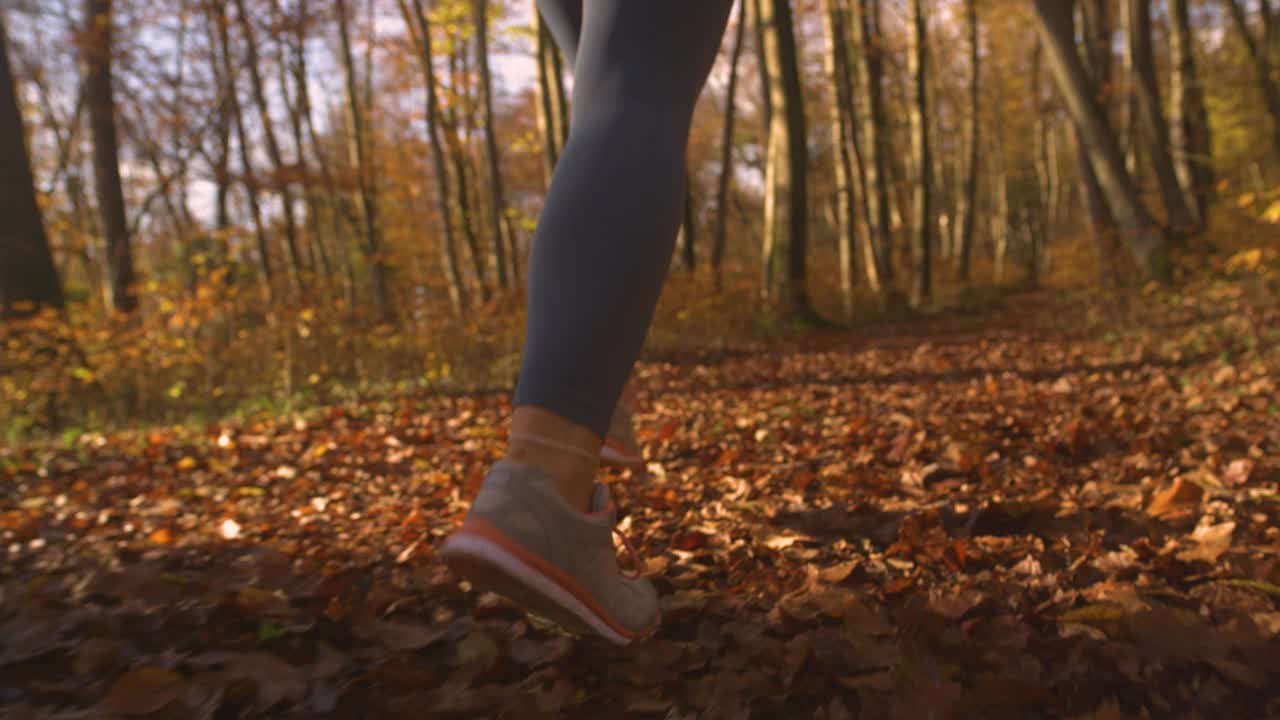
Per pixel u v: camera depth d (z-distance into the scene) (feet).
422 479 11.14
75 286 49.67
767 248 54.13
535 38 57.52
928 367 25.50
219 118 47.93
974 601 4.70
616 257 2.98
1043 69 96.17
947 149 108.17
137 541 7.95
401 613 5.39
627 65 3.27
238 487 11.76
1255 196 20.72
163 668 4.46
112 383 23.25
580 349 2.93
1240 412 11.48
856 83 79.41
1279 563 5.02
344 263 61.00
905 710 3.69
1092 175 52.75
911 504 7.40
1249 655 4.05
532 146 75.97
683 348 38.68
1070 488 7.80
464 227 60.39
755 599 5.25
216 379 24.81
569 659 4.49
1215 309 25.36
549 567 2.91
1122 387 16.33
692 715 3.86
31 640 5.00
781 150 48.32
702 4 3.35
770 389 22.58
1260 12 67.10
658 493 8.46
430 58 53.88
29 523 9.51
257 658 4.60
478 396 23.24
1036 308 56.24
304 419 19.47
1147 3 45.03
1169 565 5.22
